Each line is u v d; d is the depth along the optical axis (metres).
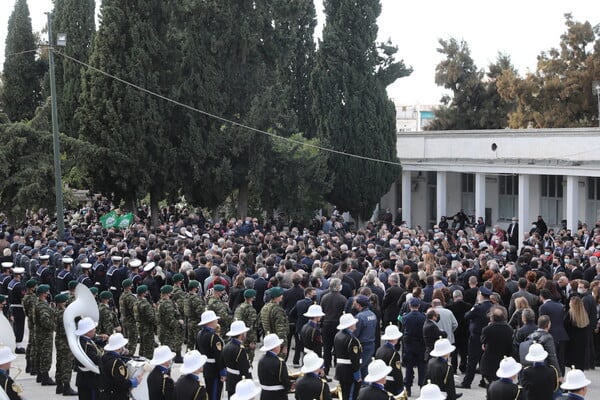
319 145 44.47
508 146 42.00
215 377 14.90
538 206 45.31
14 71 55.53
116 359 13.27
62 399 16.75
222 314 17.38
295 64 47.25
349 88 45.72
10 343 14.34
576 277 20.31
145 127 39.03
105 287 22.95
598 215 42.12
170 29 40.16
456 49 66.62
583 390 10.74
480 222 39.62
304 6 43.12
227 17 40.31
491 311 15.81
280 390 12.91
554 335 16.98
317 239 29.80
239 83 41.62
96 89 38.72
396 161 46.97
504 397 11.82
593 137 37.59
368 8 45.50
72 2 49.03
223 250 24.00
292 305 18.98
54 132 29.92
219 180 40.25
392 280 18.88
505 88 57.22
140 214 43.41
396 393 13.48
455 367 18.22
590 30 54.84
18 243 27.95
